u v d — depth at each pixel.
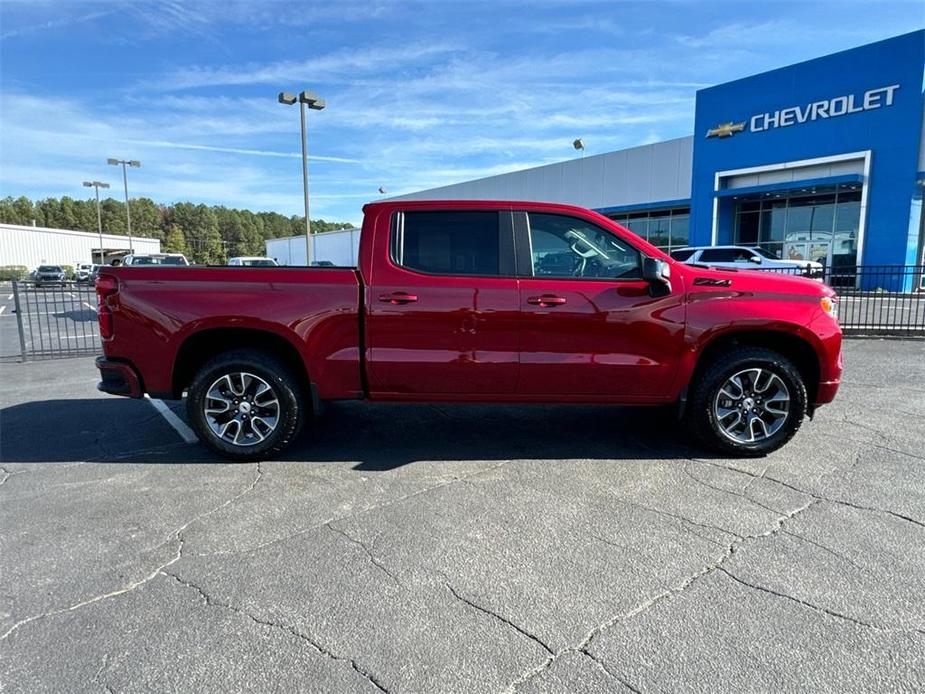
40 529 3.46
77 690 2.15
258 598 2.75
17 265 70.94
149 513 3.67
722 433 4.56
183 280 4.45
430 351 4.42
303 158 22.77
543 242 4.52
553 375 4.44
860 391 6.84
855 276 12.30
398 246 4.48
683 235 30.55
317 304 4.40
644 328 4.40
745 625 2.51
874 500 3.79
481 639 2.44
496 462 4.57
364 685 2.18
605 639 2.43
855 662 2.28
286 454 4.79
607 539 3.29
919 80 20.16
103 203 126.31
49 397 6.95
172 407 6.42
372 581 2.88
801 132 23.66
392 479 4.22
